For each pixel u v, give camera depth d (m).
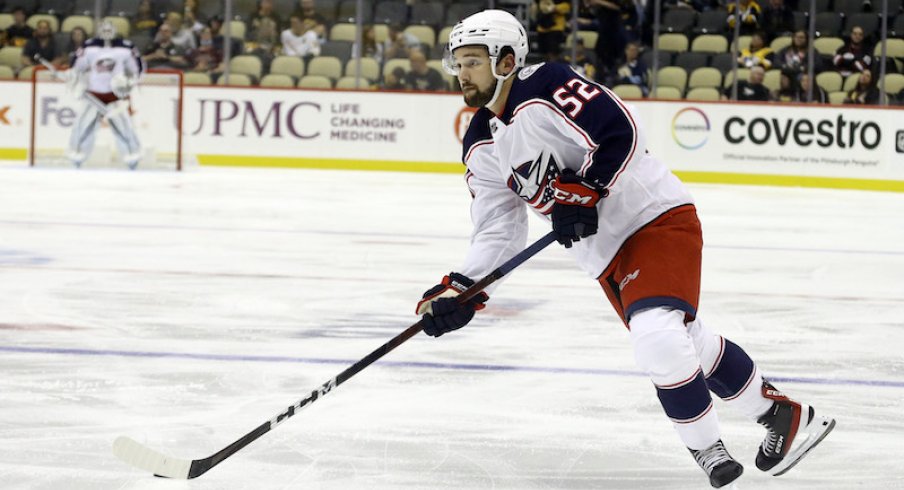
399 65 48.69
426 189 38.97
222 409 11.68
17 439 10.47
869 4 49.91
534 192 9.18
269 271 20.86
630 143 8.44
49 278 19.53
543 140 8.83
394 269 21.48
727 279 21.44
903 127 45.28
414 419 11.41
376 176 44.28
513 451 10.42
